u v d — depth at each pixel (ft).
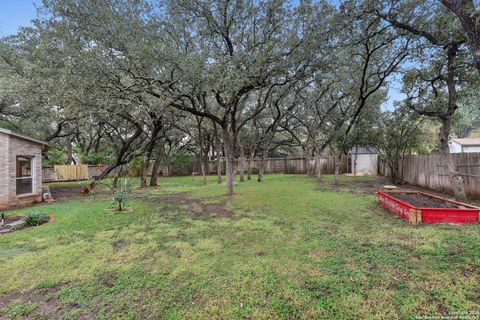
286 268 9.57
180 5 19.80
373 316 6.70
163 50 18.97
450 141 50.96
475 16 8.68
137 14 20.27
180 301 7.70
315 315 6.86
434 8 18.39
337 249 11.28
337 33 20.52
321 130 45.75
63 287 8.68
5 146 24.90
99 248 12.25
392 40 22.15
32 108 33.27
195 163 68.44
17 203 25.80
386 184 35.94
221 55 20.77
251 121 51.37
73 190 39.70
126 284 8.75
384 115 36.47
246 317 6.88
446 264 9.34
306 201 22.61
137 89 21.42
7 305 7.73
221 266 9.94
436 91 23.70
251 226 15.46
